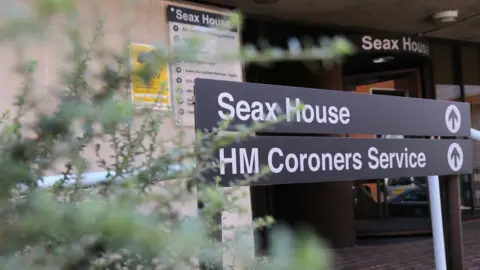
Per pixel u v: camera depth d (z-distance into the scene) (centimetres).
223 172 159
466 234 653
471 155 271
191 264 74
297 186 605
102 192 85
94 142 90
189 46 87
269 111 176
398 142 230
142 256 72
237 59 92
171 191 88
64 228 60
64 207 63
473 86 790
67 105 81
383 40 598
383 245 607
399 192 701
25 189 76
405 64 698
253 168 170
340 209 598
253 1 490
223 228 90
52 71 89
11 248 61
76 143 85
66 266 68
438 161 250
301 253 66
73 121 83
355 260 519
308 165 193
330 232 593
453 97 768
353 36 586
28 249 63
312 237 70
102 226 60
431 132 248
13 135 81
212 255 74
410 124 237
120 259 75
